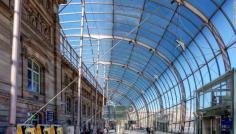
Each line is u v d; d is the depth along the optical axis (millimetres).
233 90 18250
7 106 15984
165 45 40125
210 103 23875
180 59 39719
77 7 34969
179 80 43688
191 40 32562
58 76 26750
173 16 31188
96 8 35062
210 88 24203
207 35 28875
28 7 19750
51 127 18656
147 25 36594
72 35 42406
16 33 10391
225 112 19641
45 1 23828
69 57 35312
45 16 23516
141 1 31312
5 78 15867
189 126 39219
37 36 21312
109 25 39531
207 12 25766
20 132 13969
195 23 29094
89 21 38500
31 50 20219
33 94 20938
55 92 25875
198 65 34188
